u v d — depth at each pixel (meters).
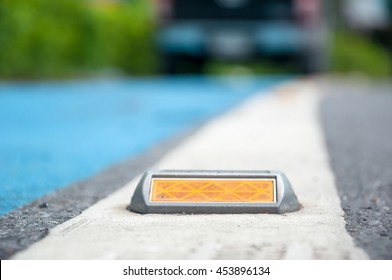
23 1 23.12
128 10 30.84
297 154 7.55
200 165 6.80
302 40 20.98
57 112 13.90
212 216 4.33
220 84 21.88
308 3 20.88
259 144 8.40
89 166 7.23
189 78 24.28
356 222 4.32
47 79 22.81
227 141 8.71
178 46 21.38
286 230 3.97
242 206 4.40
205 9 21.06
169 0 21.22
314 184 5.72
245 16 20.91
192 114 13.63
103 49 27.69
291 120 11.32
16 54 22.83
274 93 17.47
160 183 4.56
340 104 14.88
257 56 21.53
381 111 13.45
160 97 17.38
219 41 21.08
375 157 7.57
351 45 39.81
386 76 45.81
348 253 3.54
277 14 20.83
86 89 19.58
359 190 5.58
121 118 12.98
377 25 51.84
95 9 27.53
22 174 6.62
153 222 4.18
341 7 44.38
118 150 8.66
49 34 24.48
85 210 4.61
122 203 4.85
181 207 4.41
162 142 9.18
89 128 11.36
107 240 3.77
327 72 24.58
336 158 7.46
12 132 10.64
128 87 20.42
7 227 4.15
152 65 25.53
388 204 4.97
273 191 4.50
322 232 3.93
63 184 6.08
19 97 16.86
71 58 26.22
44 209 4.78
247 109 13.31
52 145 9.09
